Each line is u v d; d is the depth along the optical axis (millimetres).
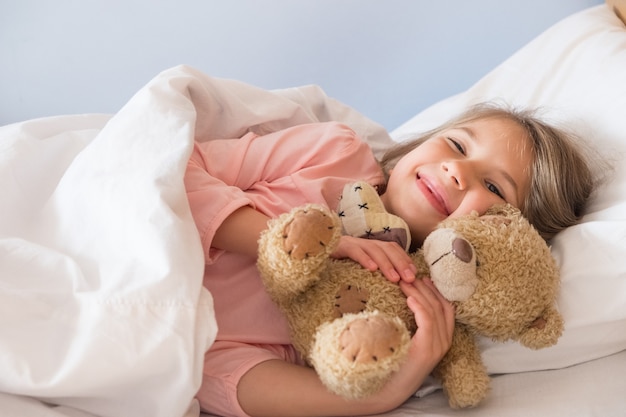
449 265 744
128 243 750
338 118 1268
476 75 1560
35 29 1583
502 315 763
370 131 1279
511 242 777
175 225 746
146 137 833
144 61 1604
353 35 1556
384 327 632
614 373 832
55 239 806
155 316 705
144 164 803
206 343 719
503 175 940
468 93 1323
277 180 982
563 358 861
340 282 773
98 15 1569
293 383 790
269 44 1575
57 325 724
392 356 625
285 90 1216
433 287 788
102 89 1630
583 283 856
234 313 884
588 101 1091
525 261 774
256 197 937
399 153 1160
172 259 722
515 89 1250
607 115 1044
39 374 690
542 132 1000
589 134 1051
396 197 936
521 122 1012
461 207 890
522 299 765
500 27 1512
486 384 788
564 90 1168
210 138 1065
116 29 1580
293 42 1571
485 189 913
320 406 778
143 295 708
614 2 1332
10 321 715
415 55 1561
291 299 781
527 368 868
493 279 760
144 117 855
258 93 1113
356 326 638
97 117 1110
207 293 741
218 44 1583
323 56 1580
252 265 904
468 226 792
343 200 854
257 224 840
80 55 1603
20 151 916
